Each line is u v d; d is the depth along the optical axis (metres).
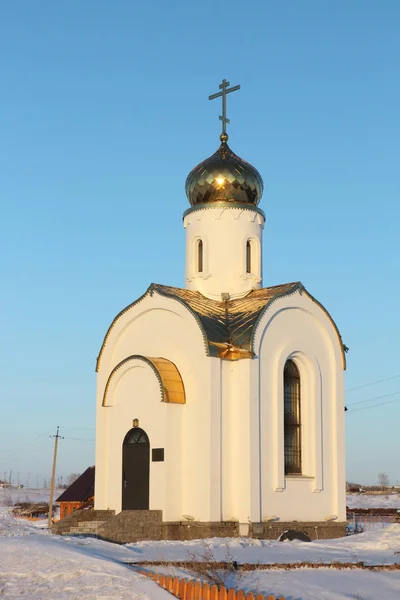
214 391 34.03
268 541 30.02
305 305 37.72
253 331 34.97
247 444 33.88
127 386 36.34
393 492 107.75
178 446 34.16
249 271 40.41
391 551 27.55
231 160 40.81
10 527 27.62
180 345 35.59
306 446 36.91
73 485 55.78
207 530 32.75
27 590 19.02
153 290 37.22
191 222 40.88
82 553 22.88
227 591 17.19
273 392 35.53
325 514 36.72
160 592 18.45
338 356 38.78
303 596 19.17
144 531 33.28
